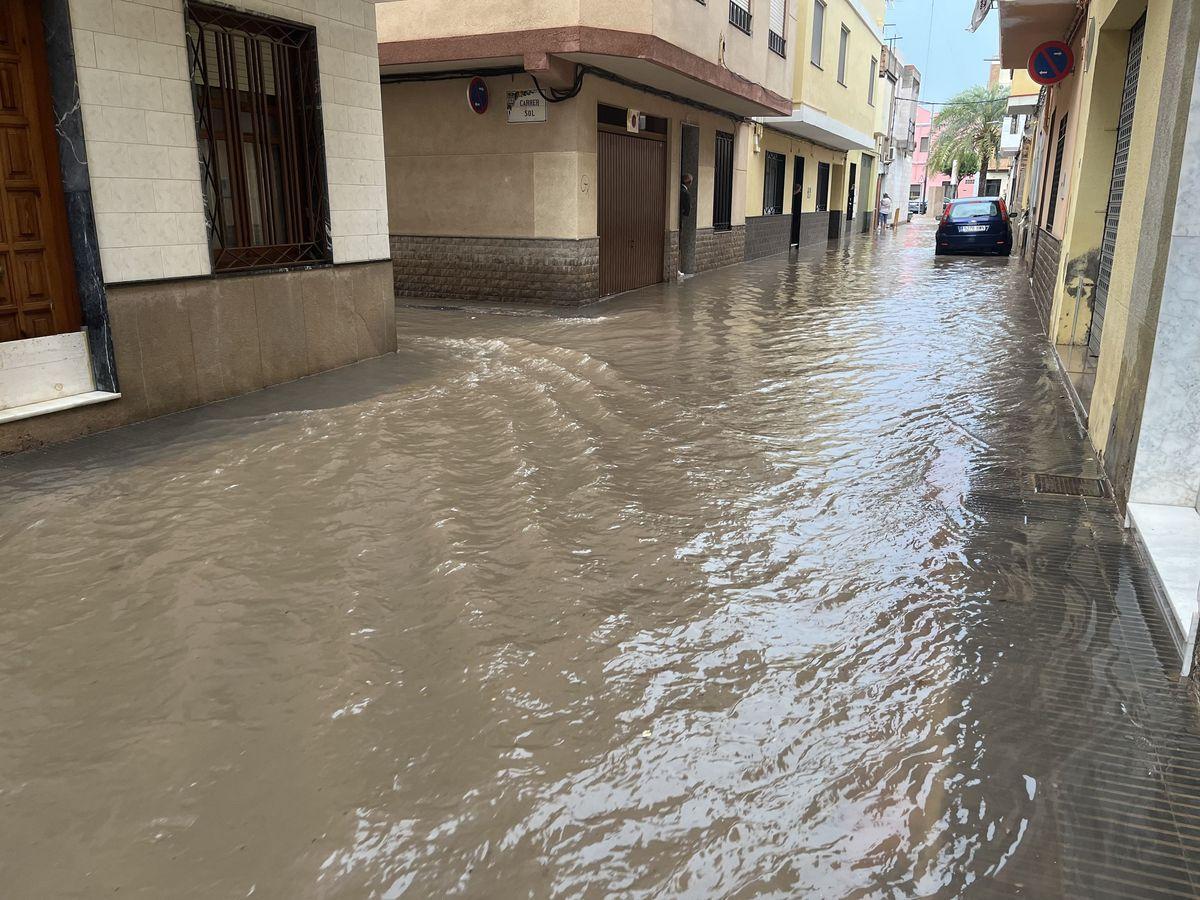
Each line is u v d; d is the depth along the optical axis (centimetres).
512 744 271
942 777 257
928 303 1346
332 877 220
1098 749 271
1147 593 373
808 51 2080
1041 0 1052
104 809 245
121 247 603
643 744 272
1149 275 440
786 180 2509
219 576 386
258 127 736
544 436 597
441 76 1285
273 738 275
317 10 757
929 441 598
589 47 1105
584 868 223
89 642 332
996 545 423
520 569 393
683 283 1634
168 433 601
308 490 490
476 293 1341
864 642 333
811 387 761
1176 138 406
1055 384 767
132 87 599
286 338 756
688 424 639
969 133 5828
